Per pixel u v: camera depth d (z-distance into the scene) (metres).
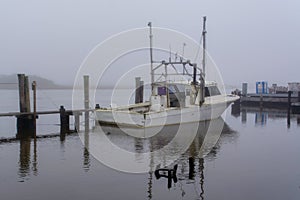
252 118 25.61
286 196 8.68
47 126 21.11
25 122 18.98
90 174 10.26
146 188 9.15
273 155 12.87
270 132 18.58
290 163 11.68
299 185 9.45
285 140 16.06
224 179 9.94
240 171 10.71
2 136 17.12
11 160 11.83
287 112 30.45
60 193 8.70
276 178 10.05
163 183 9.55
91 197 8.48
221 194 8.80
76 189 8.99
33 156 12.44
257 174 10.41
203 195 8.71
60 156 12.45
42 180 9.64
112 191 8.90
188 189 9.11
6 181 9.53
